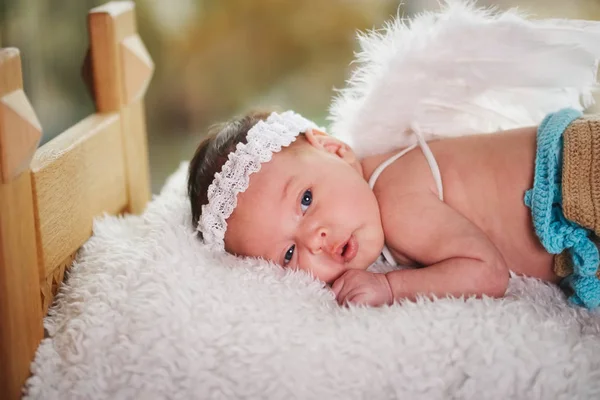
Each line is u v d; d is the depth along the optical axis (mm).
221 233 1136
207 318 938
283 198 1113
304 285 1049
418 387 875
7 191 870
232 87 2596
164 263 1041
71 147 1139
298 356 892
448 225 1117
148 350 907
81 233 1184
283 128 1201
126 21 1465
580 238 1050
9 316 881
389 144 1299
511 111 1274
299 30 2504
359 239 1126
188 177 1269
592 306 1067
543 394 855
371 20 2422
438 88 1230
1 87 847
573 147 1055
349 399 871
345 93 1312
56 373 929
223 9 2506
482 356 878
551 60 1181
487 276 1060
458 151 1195
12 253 883
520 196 1127
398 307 985
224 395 875
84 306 992
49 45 2131
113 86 1405
